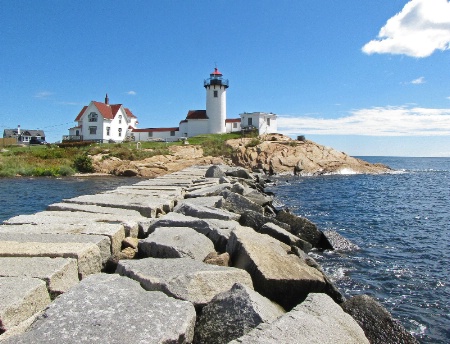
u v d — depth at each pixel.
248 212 12.07
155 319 4.14
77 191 28.97
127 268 5.91
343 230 17.72
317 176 52.81
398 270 11.66
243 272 6.05
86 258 6.41
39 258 5.95
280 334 3.97
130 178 42.56
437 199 31.00
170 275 5.55
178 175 26.66
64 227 8.26
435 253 13.84
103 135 64.19
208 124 69.44
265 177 46.91
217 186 17.91
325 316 4.70
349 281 10.58
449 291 10.05
